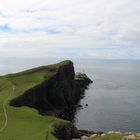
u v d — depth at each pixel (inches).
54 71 6875.0
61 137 3791.8
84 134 4261.8
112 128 5113.2
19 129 3472.0
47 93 6358.3
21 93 5349.4
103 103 7534.5
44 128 3599.9
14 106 4842.5
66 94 7037.4
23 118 4005.9
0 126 3577.8
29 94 5561.0
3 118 3954.2
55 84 6633.9
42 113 5664.4
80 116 5979.3
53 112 5935.0
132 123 5502.0
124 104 7509.8
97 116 6018.7
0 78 6889.8
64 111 6353.3
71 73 7790.4
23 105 5196.9
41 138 3147.1
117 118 5885.8
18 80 6628.9
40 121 3927.2
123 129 5064.0
